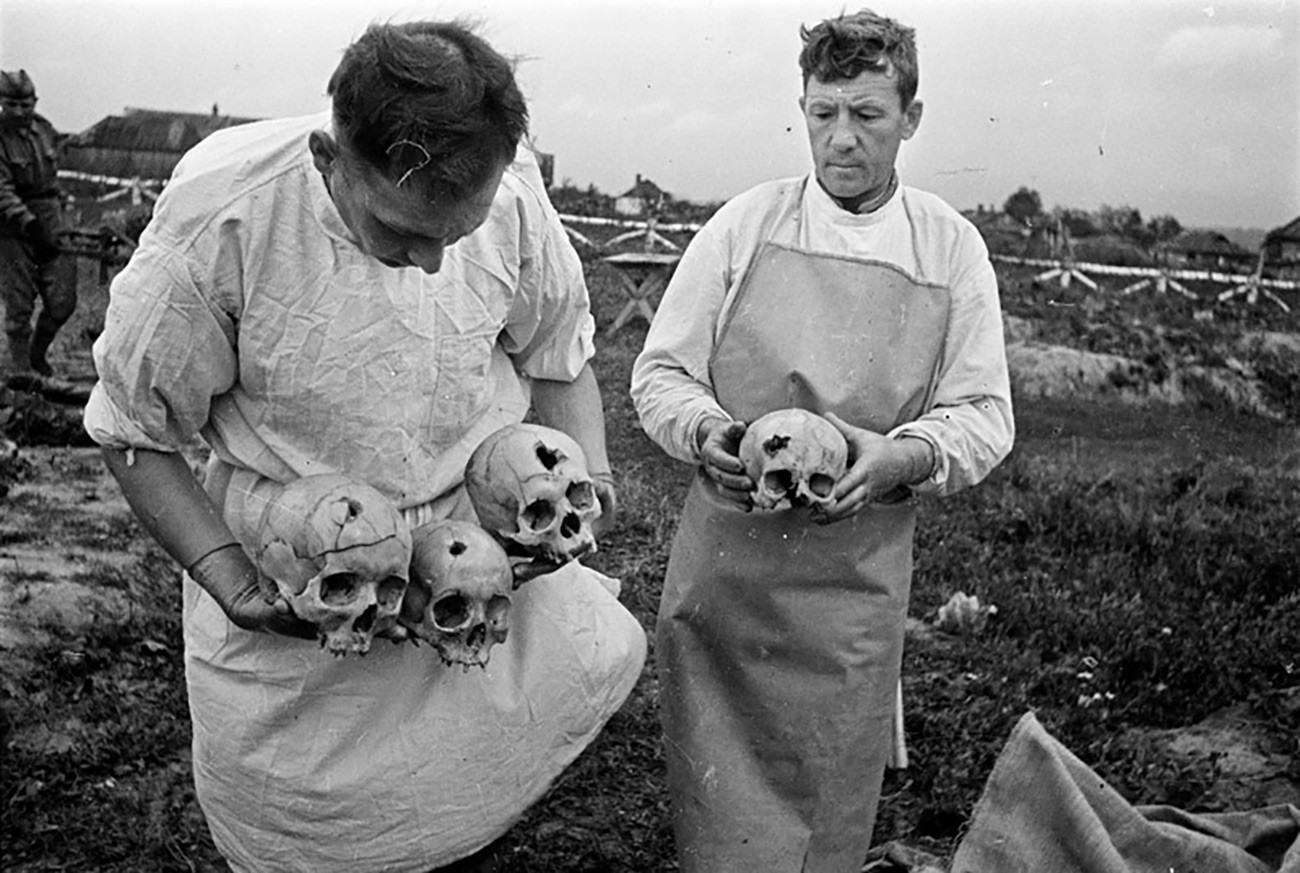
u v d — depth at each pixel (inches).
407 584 96.5
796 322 124.3
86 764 163.8
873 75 121.0
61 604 193.5
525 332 111.4
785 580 123.3
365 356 98.4
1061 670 191.2
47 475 224.7
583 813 157.3
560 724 112.7
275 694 105.5
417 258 90.1
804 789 126.9
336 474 96.8
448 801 109.1
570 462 102.8
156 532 102.1
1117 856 126.9
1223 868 131.0
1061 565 223.0
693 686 128.7
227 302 95.8
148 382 96.0
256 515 102.4
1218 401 278.7
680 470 245.4
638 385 130.3
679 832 130.3
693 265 129.6
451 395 103.9
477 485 102.0
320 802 106.6
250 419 102.3
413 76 81.0
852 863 129.8
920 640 199.0
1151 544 230.1
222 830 112.5
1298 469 254.4
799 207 129.8
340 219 94.5
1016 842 129.4
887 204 127.5
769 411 125.3
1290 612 206.8
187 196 93.7
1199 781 163.6
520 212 104.1
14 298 239.9
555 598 113.3
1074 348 288.8
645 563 217.5
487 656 97.9
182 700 177.3
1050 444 264.2
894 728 145.1
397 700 107.0
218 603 101.0
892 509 124.1
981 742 171.9
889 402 123.5
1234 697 185.2
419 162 81.9
